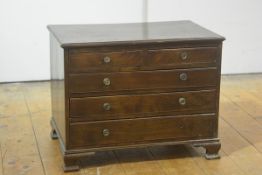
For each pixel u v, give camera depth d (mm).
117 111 3453
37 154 3727
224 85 5301
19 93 4969
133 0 5285
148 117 3508
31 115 4441
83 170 3502
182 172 3488
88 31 3703
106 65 3371
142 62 3420
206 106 3586
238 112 4566
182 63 3482
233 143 3941
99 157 3688
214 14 5465
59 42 3395
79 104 3391
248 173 3480
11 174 3434
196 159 3678
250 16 5527
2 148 3807
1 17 5059
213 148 3652
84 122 3422
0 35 5102
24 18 5109
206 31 3693
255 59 5648
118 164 3592
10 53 5168
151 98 3486
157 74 3459
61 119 3559
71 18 5211
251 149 3842
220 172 3492
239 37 5566
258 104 4766
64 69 3322
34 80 5289
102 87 3395
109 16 5285
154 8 5340
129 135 3508
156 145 3555
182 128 3578
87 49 3322
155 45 3410
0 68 5184
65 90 3352
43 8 5125
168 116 3539
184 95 3533
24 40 5164
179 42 3438
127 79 3422
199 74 3525
